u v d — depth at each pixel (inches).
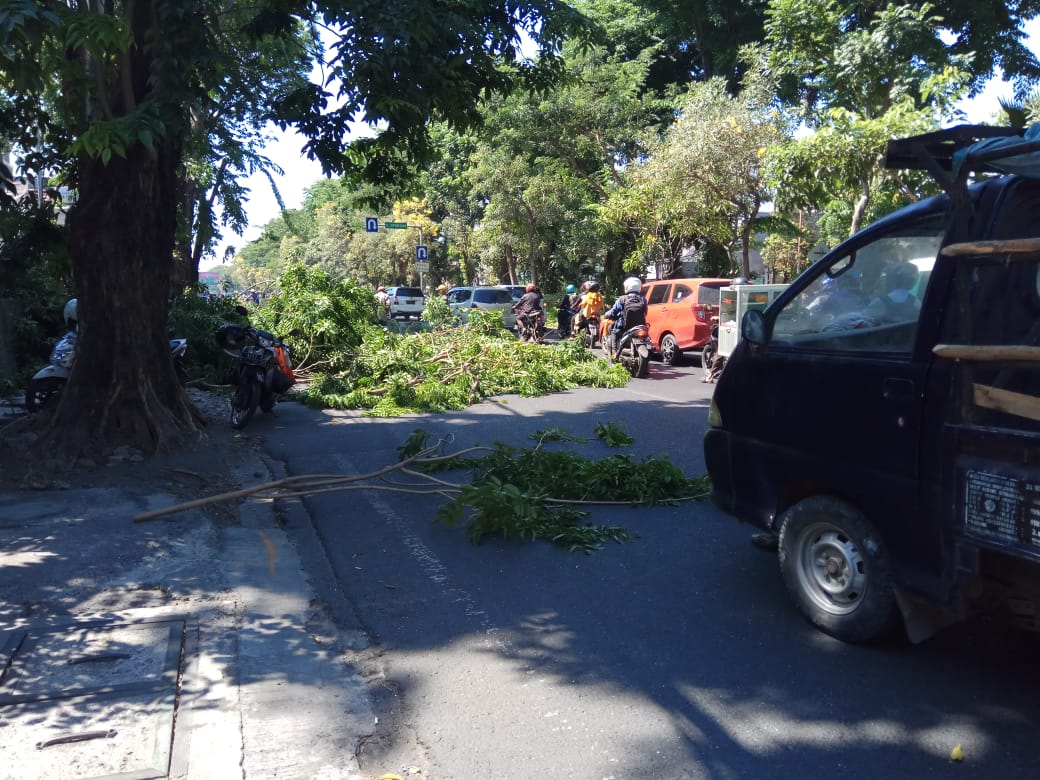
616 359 659.4
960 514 149.4
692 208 957.8
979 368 146.9
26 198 402.3
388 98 314.7
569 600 205.8
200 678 161.9
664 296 748.0
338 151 377.4
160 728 143.9
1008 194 151.8
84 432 317.4
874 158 603.8
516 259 1889.8
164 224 342.0
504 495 248.1
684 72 1460.4
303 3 342.0
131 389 327.9
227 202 845.2
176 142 316.8
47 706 150.5
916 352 158.1
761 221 1005.8
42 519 255.3
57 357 402.9
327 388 540.1
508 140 1285.7
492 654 177.5
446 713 153.7
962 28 1048.8
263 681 163.5
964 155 146.3
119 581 210.2
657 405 506.3
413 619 196.2
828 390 176.7
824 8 759.7
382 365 572.7
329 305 588.7
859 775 132.8
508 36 359.6
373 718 151.5
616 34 1380.4
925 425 155.3
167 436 329.1
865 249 176.4
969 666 167.3
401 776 134.1
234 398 436.8
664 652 176.2
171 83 275.9
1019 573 143.1
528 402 527.5
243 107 440.8
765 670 167.3
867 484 167.6
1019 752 137.9
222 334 439.5
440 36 322.0
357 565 233.3
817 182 636.1
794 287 190.9
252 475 323.3
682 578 218.4
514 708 155.2
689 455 367.2
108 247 323.3
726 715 151.0
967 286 148.7
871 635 171.2
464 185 1803.6
